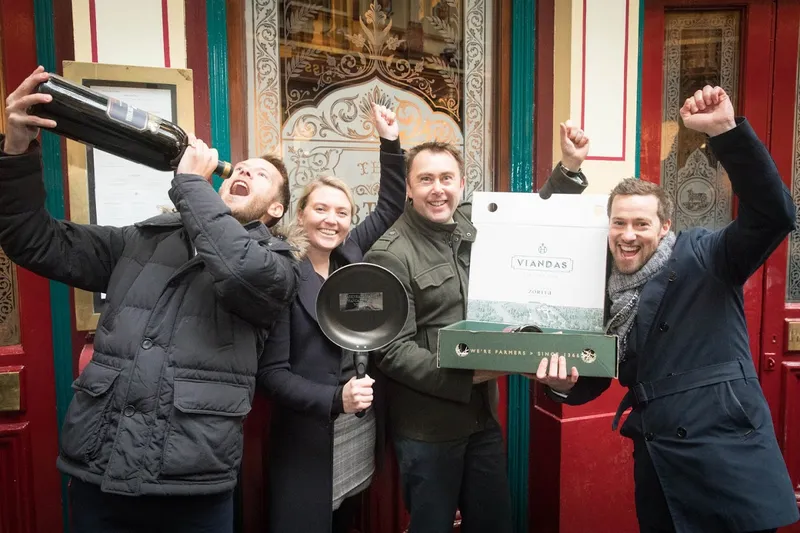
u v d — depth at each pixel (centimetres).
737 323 135
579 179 178
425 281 158
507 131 225
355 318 141
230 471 120
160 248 125
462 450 164
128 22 173
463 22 222
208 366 117
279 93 201
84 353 162
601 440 214
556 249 148
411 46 217
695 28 238
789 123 238
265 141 200
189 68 183
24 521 180
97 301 175
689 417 132
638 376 141
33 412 180
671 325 136
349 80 210
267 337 142
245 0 194
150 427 112
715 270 134
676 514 132
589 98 218
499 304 151
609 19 218
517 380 226
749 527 124
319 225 156
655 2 230
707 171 242
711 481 128
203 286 121
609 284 146
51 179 173
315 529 147
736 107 240
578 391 146
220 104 188
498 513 172
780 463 130
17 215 115
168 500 118
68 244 126
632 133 224
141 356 115
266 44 198
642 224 136
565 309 146
